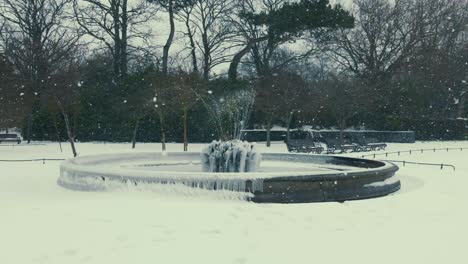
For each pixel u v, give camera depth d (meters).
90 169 11.69
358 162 16.42
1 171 17.34
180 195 10.30
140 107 32.75
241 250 6.40
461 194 11.45
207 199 10.06
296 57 46.66
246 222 7.98
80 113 38.09
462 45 55.41
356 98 38.31
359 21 50.47
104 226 7.43
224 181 10.20
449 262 6.07
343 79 44.53
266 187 10.14
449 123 49.47
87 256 5.99
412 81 50.25
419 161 23.92
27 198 10.16
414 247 6.69
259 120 43.47
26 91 33.25
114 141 39.31
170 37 44.03
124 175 10.95
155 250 6.29
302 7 40.22
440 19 52.38
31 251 6.15
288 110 36.50
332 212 8.96
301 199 10.23
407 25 50.81
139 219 7.92
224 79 39.69
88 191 11.29
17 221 7.70
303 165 17.41
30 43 36.69
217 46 46.59
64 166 12.70
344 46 50.41
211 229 7.42
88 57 54.78
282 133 43.19
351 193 10.80
